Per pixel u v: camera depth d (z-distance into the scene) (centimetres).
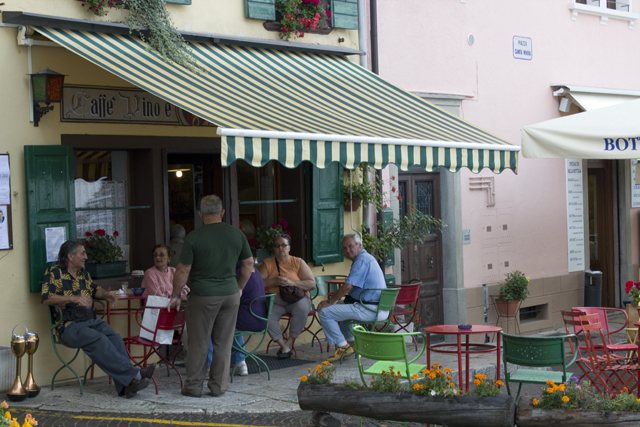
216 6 945
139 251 907
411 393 529
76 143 824
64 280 741
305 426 651
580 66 1408
